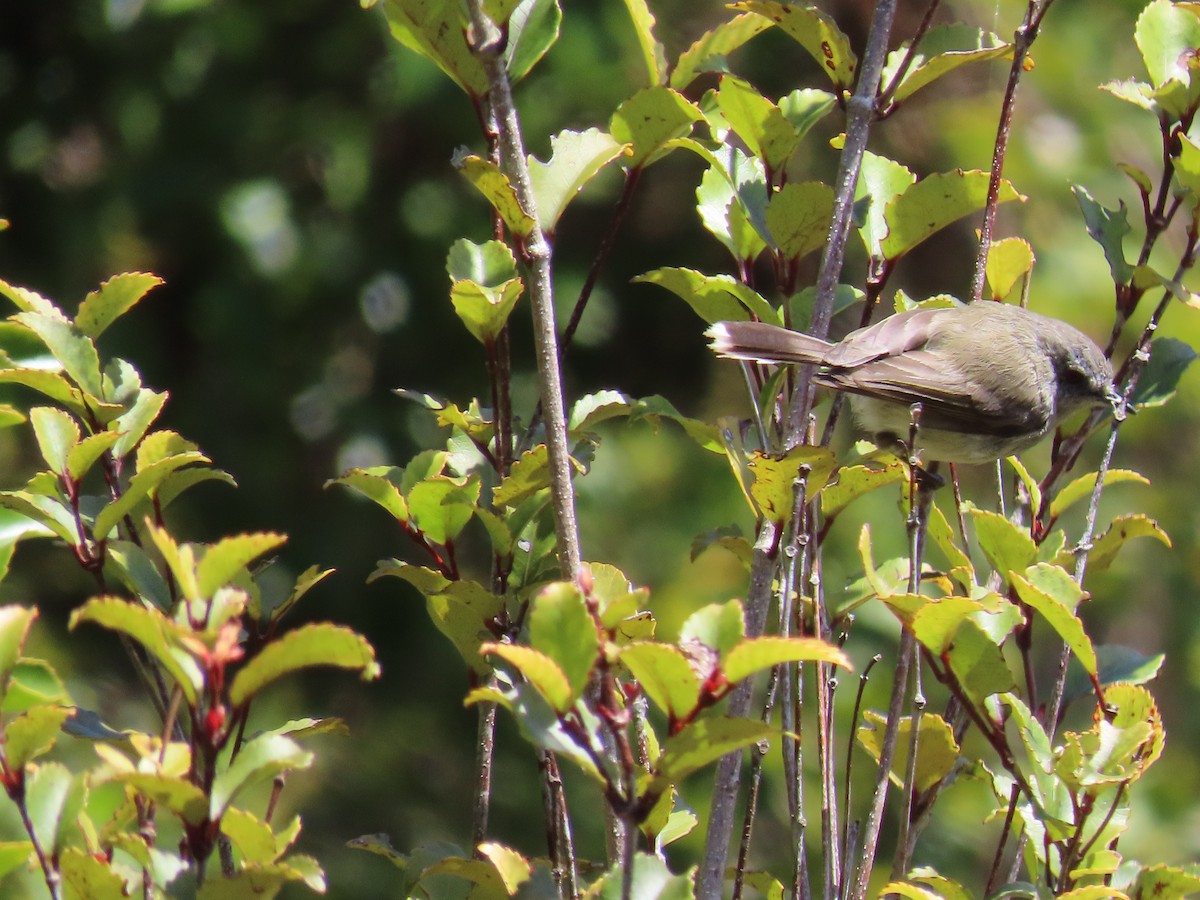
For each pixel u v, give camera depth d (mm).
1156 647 16859
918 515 5699
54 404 15367
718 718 3959
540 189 5387
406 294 17391
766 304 5805
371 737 16062
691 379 17859
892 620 15039
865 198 6434
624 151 5488
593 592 4469
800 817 5121
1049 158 16344
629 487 16484
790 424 5605
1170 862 14516
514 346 16938
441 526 5621
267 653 4082
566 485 4930
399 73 16766
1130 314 6426
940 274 15781
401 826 15297
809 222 6016
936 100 16484
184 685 4113
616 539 16188
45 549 16609
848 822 5172
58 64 18312
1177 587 16797
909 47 5719
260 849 4281
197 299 17344
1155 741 5055
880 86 6086
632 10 6281
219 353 17250
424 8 5418
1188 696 16672
